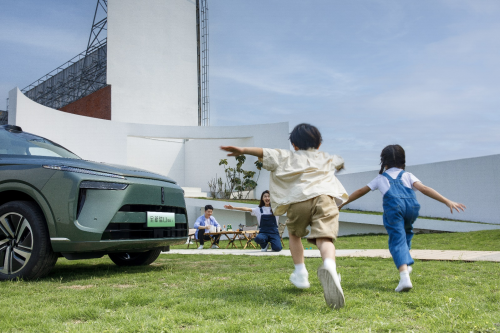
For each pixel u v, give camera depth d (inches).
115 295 107.9
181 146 1358.3
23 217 145.2
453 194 751.1
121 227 150.2
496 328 75.5
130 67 1433.3
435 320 80.7
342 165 114.0
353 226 815.7
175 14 1555.1
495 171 674.2
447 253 248.7
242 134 1160.2
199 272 165.5
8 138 168.6
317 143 111.7
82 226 140.2
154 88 1470.2
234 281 137.1
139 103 1433.3
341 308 91.4
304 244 461.4
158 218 163.5
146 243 160.2
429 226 702.5
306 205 102.1
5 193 153.0
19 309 93.0
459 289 122.8
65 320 84.7
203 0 1656.0
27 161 151.7
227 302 99.6
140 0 1485.0
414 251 276.1
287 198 103.6
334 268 92.1
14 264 144.8
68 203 141.0
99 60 1466.5
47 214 141.8
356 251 277.3
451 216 752.3
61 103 1496.1
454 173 750.5
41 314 87.4
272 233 306.2
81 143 981.8
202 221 418.3
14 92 774.5
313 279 141.6
